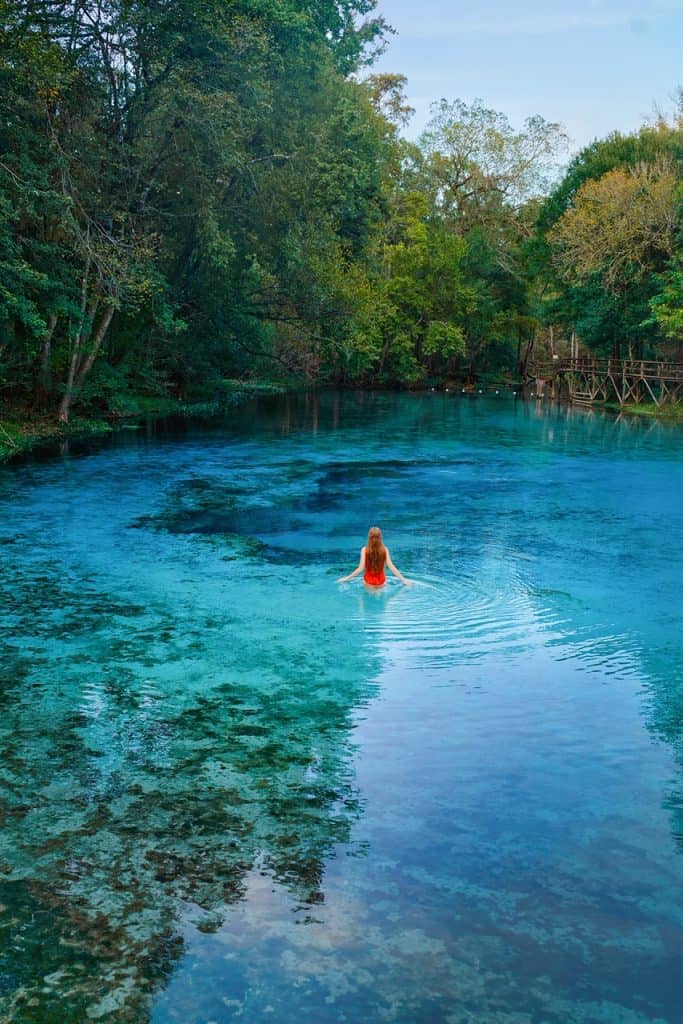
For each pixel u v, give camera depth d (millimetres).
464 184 65438
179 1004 4336
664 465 24953
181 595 11672
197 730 7523
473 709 8039
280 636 10023
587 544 15062
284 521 16812
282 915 5020
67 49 26359
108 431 30906
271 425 34938
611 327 45312
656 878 5406
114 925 4922
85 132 27688
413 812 6188
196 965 4609
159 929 4895
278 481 21578
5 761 6902
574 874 5438
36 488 19812
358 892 5242
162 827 5953
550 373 68312
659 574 13094
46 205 24922
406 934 4859
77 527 15922
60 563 13320
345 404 46750
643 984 4484
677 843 5812
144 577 12570
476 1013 4289
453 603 11406
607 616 10969
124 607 11109
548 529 16312
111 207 28641
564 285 49719
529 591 12070
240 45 28203
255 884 5316
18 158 24000
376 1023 4211
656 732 7602
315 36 33469
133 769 6793
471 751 7180
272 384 55688
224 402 44312
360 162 36938
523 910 5074
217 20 27297
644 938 4840
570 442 30406
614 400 48031
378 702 8180
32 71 22328
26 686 8492
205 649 9586
